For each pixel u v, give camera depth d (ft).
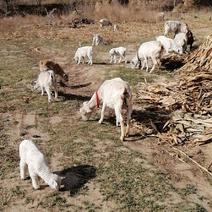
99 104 43.47
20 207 30.45
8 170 35.12
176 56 65.00
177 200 31.35
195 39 91.35
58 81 56.34
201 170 36.04
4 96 53.01
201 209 30.40
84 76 63.36
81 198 31.22
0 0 138.21
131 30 106.52
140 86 55.62
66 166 35.47
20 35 100.01
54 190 32.01
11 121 45.37
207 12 139.74
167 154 38.47
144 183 33.14
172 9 145.38
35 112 47.55
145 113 46.85
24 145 32.68
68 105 49.67
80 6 139.54
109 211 29.91
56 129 42.93
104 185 32.71
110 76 60.80
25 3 146.10
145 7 140.87
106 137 40.88
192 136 41.63
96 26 113.39
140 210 30.01
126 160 36.60
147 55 61.98
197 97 48.80
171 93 50.80
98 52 80.59
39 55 78.84
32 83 57.41
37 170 31.30
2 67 67.62
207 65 58.13
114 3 141.69
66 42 91.66
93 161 36.29
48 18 120.47
